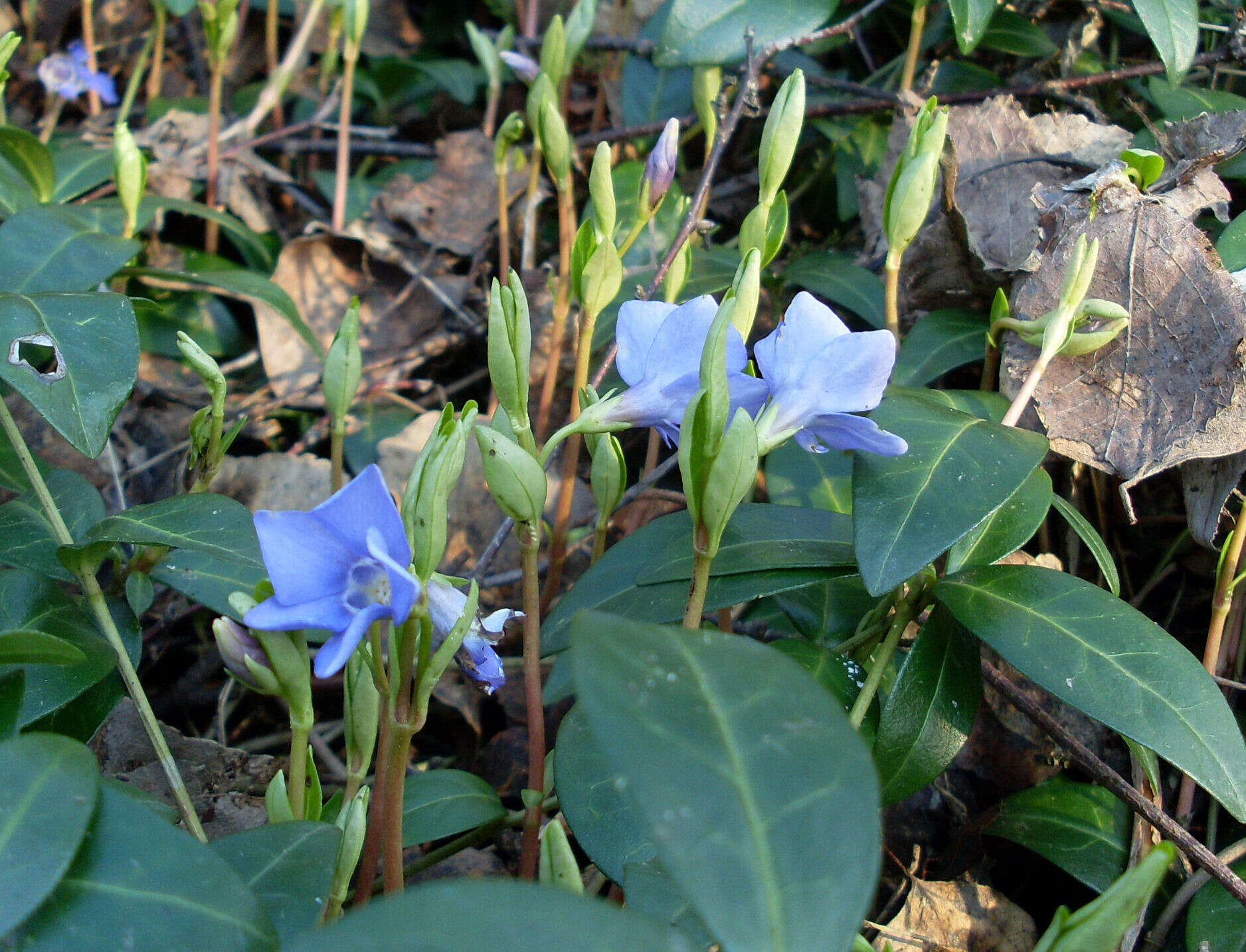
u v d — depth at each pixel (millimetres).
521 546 229
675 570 256
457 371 479
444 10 630
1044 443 244
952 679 258
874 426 222
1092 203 288
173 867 186
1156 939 262
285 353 463
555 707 348
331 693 372
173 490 418
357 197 500
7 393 419
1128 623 237
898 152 413
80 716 265
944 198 340
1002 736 306
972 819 300
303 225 525
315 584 192
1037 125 368
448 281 475
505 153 395
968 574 254
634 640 169
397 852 213
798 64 491
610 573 277
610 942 145
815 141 500
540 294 439
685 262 315
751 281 228
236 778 307
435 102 592
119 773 304
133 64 622
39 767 187
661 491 326
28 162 417
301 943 142
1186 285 277
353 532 189
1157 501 329
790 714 164
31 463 277
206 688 377
